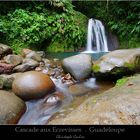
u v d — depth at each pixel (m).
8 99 3.33
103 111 2.69
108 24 9.02
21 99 3.67
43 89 3.82
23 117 3.31
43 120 3.17
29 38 7.24
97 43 8.76
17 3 8.05
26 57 5.59
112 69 4.41
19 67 4.84
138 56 4.61
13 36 7.03
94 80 4.65
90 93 4.02
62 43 8.04
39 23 7.53
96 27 8.96
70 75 4.75
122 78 4.31
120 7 9.08
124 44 8.50
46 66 5.32
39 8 8.05
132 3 8.60
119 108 2.71
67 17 8.27
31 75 3.90
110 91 3.38
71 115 2.79
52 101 3.72
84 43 8.44
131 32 8.14
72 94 4.02
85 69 4.72
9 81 4.25
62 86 4.34
